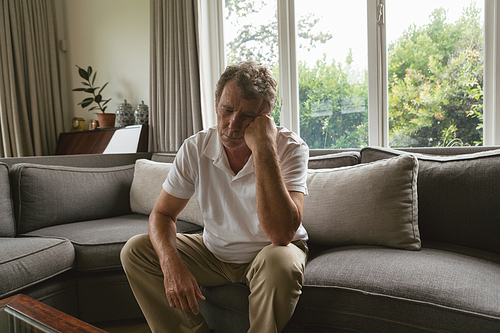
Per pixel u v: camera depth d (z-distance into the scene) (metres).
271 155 0.93
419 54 2.02
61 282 1.40
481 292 0.84
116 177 2.08
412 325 0.85
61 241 1.40
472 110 1.89
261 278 0.92
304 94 2.49
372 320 0.90
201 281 1.13
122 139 2.96
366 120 2.25
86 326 0.75
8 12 3.40
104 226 1.68
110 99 3.37
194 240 1.18
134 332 1.45
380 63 2.13
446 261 1.02
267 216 0.91
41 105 3.59
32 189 1.70
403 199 1.21
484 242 1.18
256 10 2.70
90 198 1.90
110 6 3.47
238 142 1.01
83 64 3.75
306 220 1.37
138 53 3.31
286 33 2.51
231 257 1.11
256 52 2.71
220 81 1.01
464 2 1.88
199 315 1.06
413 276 0.93
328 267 1.06
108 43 3.52
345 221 1.27
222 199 1.11
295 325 1.03
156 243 1.03
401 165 1.24
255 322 0.94
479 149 1.39
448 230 1.24
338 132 2.37
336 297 0.95
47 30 3.68
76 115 3.86
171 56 2.74
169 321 1.06
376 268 1.00
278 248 0.94
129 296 1.48
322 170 1.45
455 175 1.25
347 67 2.30
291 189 1.00
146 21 3.22
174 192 1.16
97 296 1.47
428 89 2.01
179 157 1.17
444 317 0.81
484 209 1.17
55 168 1.85
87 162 2.19
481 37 1.84
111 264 1.43
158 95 2.85
